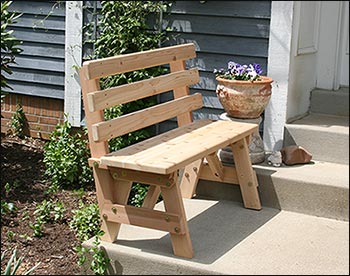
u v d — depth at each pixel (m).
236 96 4.42
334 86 5.25
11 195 4.64
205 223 4.08
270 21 4.75
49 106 5.83
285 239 3.87
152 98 5.25
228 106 4.51
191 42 5.07
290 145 4.78
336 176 4.33
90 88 3.64
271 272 3.43
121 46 5.21
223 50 4.96
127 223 3.65
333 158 4.64
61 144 5.02
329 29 5.17
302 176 4.31
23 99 5.93
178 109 4.34
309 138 4.70
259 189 4.40
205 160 4.50
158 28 5.16
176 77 4.37
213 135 4.07
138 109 5.20
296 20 4.73
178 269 3.49
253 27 4.84
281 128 4.80
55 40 5.66
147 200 3.93
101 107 3.63
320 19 5.17
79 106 5.60
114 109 5.14
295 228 4.04
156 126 5.27
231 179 4.41
